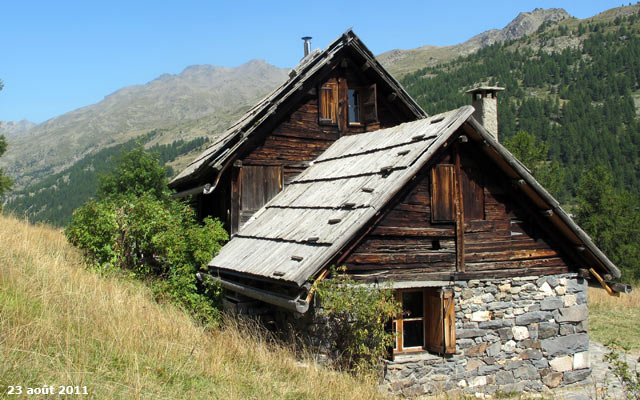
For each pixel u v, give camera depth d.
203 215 15.82
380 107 15.70
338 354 9.02
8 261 8.98
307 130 14.30
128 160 32.12
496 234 10.71
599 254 11.05
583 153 102.75
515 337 10.61
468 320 10.20
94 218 11.78
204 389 6.70
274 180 13.68
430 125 10.91
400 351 9.88
